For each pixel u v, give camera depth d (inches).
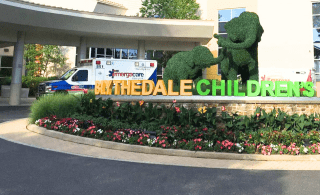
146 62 652.7
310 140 320.5
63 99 447.5
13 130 380.2
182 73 464.8
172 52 1152.8
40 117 411.5
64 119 374.6
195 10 1098.1
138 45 882.8
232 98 413.4
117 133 316.8
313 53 960.3
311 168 237.8
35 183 179.2
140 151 287.6
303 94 420.5
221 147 281.9
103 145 302.5
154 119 365.1
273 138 295.6
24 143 302.4
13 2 626.5
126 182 187.9
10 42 832.3
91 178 194.2
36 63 1304.1
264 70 678.5
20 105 769.6
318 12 965.8
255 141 289.0
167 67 486.3
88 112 405.7
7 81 1172.5
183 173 214.5
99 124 361.1
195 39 859.4
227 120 346.0
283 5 986.1
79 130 337.7
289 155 273.1
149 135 317.7
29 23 685.9
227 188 180.5
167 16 1073.5
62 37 832.9
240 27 418.3
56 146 295.6
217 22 1107.9
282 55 980.6
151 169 223.3
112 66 625.9
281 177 208.4
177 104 420.2
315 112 371.2
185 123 341.7
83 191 167.9
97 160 246.5
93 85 611.5
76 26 741.9
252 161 263.4
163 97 432.5
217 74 1071.0
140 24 777.6
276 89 415.8
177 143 296.2
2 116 533.6
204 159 267.4
